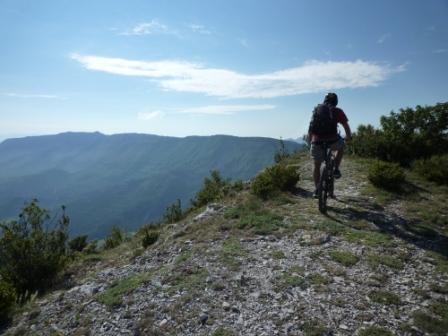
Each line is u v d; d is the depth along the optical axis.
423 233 8.17
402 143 14.98
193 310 5.61
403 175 11.32
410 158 14.69
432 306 5.37
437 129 14.92
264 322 5.16
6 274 9.51
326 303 5.52
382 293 5.70
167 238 9.91
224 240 8.49
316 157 9.12
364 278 6.23
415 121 15.20
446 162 12.59
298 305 5.51
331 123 8.81
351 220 8.96
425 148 14.67
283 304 5.58
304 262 6.92
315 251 7.37
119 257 10.50
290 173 12.01
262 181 11.48
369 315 5.16
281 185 11.72
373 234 8.06
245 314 5.39
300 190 11.93
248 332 4.96
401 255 7.06
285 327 5.01
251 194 11.56
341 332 4.83
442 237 8.02
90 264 10.66
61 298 7.43
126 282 7.14
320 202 9.30
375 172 11.51
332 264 6.78
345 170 13.98
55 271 9.93
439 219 8.96
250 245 7.98
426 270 6.54
